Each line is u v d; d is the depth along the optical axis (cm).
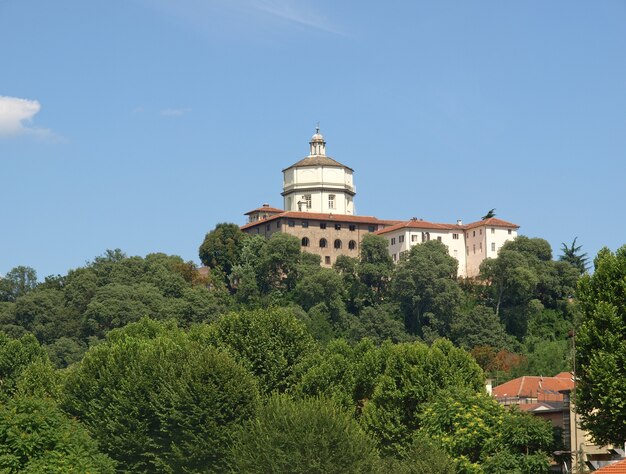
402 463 10438
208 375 11706
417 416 11956
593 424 10331
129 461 11931
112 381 12825
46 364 15962
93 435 12075
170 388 11731
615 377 10225
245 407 11638
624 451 10081
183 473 11462
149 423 12000
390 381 12481
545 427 10800
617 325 10519
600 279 10894
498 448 10869
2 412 10269
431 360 12550
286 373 13575
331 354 14050
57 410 10994
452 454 10969
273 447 10294
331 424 10412
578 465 10412
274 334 13788
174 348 12875
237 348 13638
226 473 11338
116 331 15800
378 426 12294
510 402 14450
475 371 12719
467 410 11294
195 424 11481
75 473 10012
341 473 10175
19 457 9962
